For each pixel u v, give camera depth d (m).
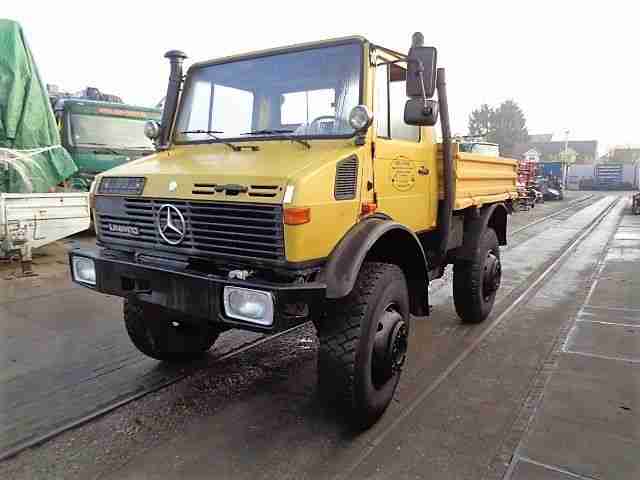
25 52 8.25
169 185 3.04
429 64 3.26
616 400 3.54
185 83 4.01
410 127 3.88
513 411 3.42
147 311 3.79
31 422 3.29
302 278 2.71
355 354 2.95
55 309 5.66
